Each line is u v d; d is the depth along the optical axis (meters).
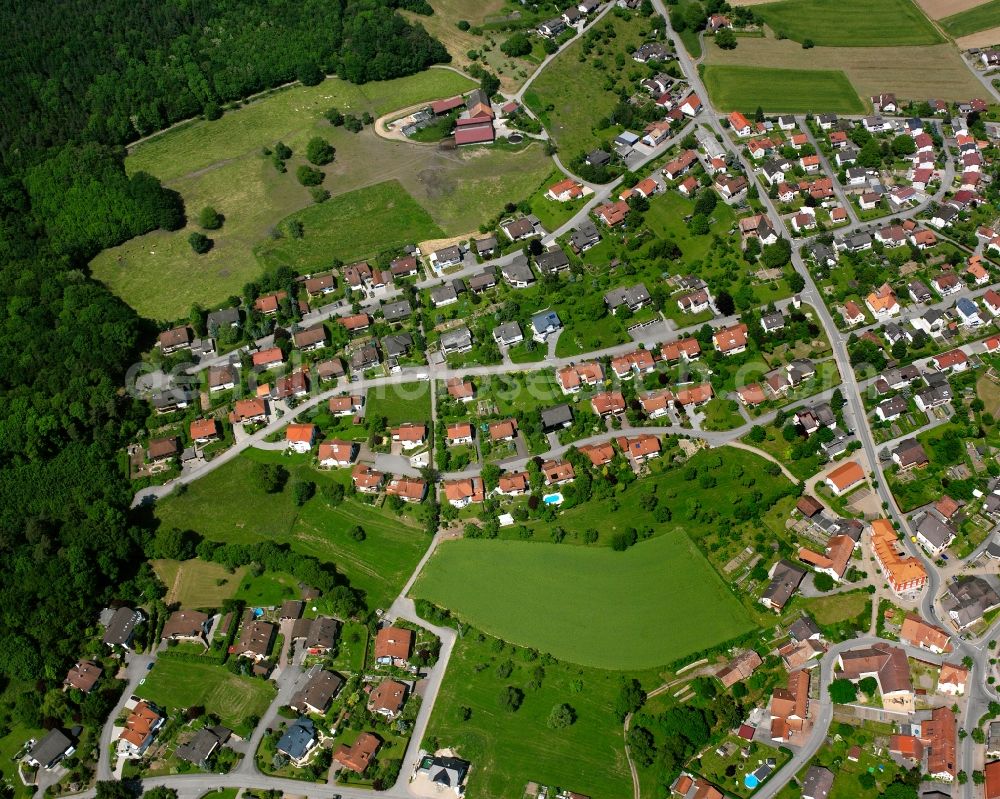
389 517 187.12
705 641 163.38
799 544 175.00
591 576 174.50
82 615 172.00
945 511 175.50
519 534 181.38
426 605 171.25
